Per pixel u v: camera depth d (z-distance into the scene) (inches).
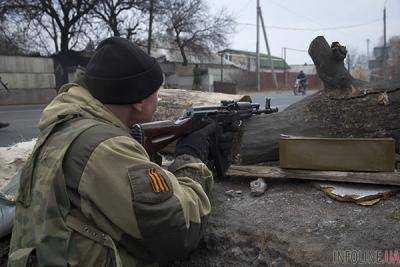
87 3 922.1
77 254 49.0
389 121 106.5
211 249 85.7
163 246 51.4
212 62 1563.7
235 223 87.3
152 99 57.5
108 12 968.3
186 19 1136.8
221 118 83.0
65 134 51.0
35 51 965.2
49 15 925.8
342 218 85.3
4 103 743.7
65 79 912.9
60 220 48.8
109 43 53.8
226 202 97.7
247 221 88.0
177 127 73.4
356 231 80.4
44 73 804.0
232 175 105.3
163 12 1032.2
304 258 74.9
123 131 53.3
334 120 111.7
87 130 50.7
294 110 119.6
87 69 55.2
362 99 110.4
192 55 1258.0
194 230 54.4
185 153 71.6
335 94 114.3
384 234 78.3
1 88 737.6
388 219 82.9
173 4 1083.9
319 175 97.0
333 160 96.3
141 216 48.5
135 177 48.8
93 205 49.3
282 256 77.2
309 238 79.9
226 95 166.6
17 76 762.8
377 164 93.4
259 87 1326.3
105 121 53.9
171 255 53.2
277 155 112.8
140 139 68.2
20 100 767.7
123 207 48.3
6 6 868.0
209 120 78.5
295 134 112.4
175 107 160.4
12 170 145.6
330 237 79.4
